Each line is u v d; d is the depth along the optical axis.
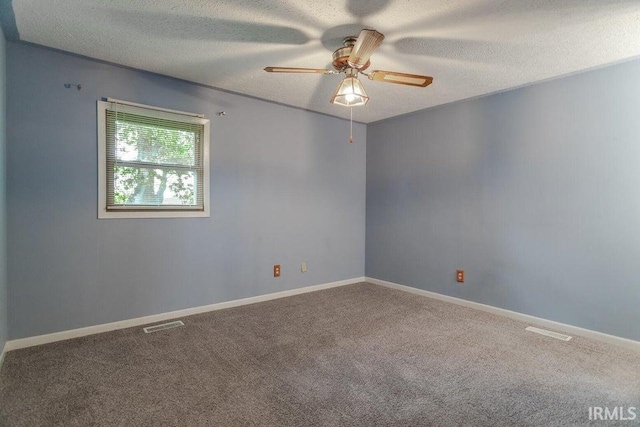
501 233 3.37
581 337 2.80
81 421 1.67
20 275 2.45
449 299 3.80
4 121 2.29
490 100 3.44
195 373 2.15
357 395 1.92
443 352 2.49
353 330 2.92
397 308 3.55
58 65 2.56
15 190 2.41
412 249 4.19
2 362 2.24
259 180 3.71
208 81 3.15
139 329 2.88
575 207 2.88
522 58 2.58
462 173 3.68
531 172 3.14
